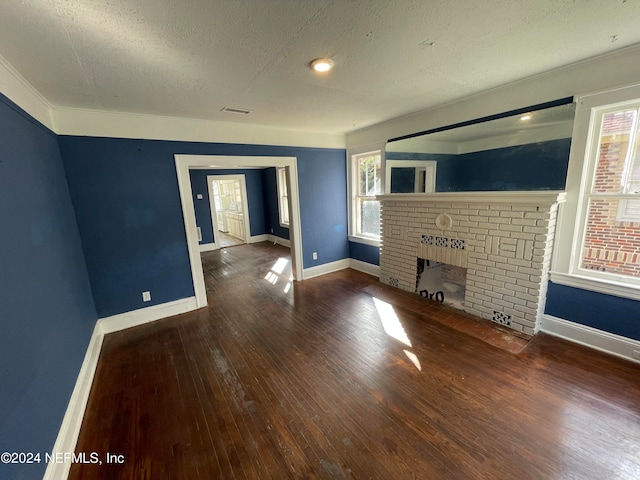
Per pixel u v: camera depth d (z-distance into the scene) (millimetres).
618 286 2201
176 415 1914
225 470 1521
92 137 2822
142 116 3039
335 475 1464
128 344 2846
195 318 3383
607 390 1935
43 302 1712
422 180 3461
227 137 3600
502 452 1543
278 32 1506
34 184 1919
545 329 2668
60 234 2287
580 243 2414
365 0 1260
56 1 1160
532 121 2457
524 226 2545
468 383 2076
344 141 4688
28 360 1402
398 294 3770
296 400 2006
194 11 1285
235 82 2193
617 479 1381
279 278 4777
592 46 1853
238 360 2512
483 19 1470
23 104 1914
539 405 1841
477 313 3057
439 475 1437
